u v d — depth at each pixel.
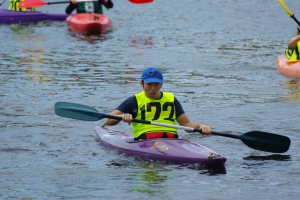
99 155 28.20
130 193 23.19
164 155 27.02
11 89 41.84
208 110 36.97
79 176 25.22
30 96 39.94
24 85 43.19
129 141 28.61
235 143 30.53
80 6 75.38
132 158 27.67
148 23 77.75
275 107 37.66
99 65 51.19
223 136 30.25
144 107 28.23
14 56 54.88
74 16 74.00
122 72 48.47
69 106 28.30
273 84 44.72
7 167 26.44
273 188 23.86
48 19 79.31
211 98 40.12
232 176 25.23
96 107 37.25
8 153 28.47
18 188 23.81
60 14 80.12
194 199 22.62
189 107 37.69
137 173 25.56
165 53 57.53
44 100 38.88
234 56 56.38
